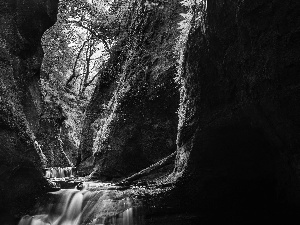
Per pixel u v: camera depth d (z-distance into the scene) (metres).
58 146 16.55
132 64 11.94
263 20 4.41
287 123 4.30
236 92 5.28
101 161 11.69
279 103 4.30
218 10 5.35
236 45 5.10
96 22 16.64
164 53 10.59
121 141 10.92
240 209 6.16
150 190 6.61
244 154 5.66
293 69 4.07
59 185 8.47
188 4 7.37
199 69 6.23
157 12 11.59
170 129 9.70
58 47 17.47
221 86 5.64
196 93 6.42
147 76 10.71
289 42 4.07
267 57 4.41
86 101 21.06
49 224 6.72
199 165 6.24
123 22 15.49
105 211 6.50
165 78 10.02
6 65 7.14
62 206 7.04
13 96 7.07
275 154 5.05
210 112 5.96
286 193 4.95
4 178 6.20
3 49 7.12
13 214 6.40
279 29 4.18
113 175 10.95
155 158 9.92
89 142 14.88
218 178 6.13
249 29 4.69
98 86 15.91
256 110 4.81
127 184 8.12
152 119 10.19
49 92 15.84
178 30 10.45
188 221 6.30
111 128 11.60
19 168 6.50
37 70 9.24
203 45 6.05
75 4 16.00
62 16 16.02
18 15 7.68
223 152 5.89
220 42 5.49
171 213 6.28
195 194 6.33
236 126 5.43
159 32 11.18
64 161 16.77
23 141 6.70
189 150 6.47
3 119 6.25
